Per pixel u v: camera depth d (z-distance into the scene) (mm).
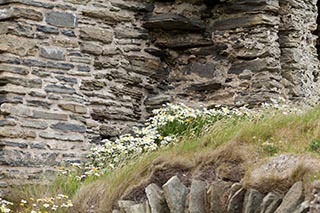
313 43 12750
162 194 6910
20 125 9414
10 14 9703
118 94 10531
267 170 6258
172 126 9109
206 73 11086
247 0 10945
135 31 10922
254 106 10570
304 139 6816
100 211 7395
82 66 10164
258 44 10805
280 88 10883
